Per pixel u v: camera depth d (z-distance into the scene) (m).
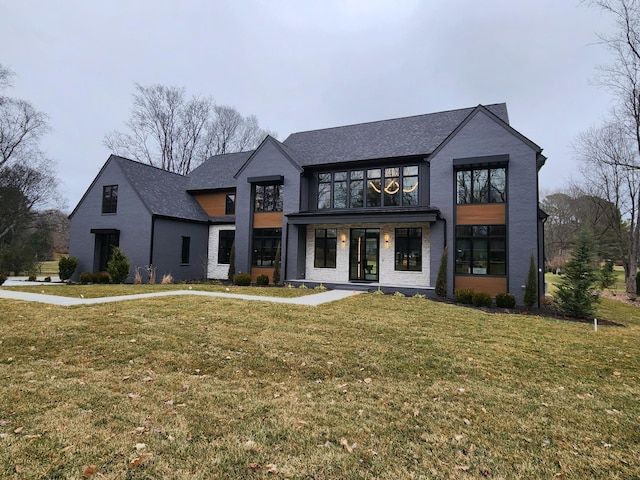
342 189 16.59
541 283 15.03
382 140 17.02
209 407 3.87
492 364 5.62
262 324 7.59
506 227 12.88
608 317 11.34
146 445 3.05
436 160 14.04
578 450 3.21
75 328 6.80
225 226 20.56
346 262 16.27
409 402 4.16
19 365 5.00
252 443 3.15
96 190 19.14
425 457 3.03
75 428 3.30
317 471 2.78
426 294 13.61
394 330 7.47
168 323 7.39
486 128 13.31
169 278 17.34
